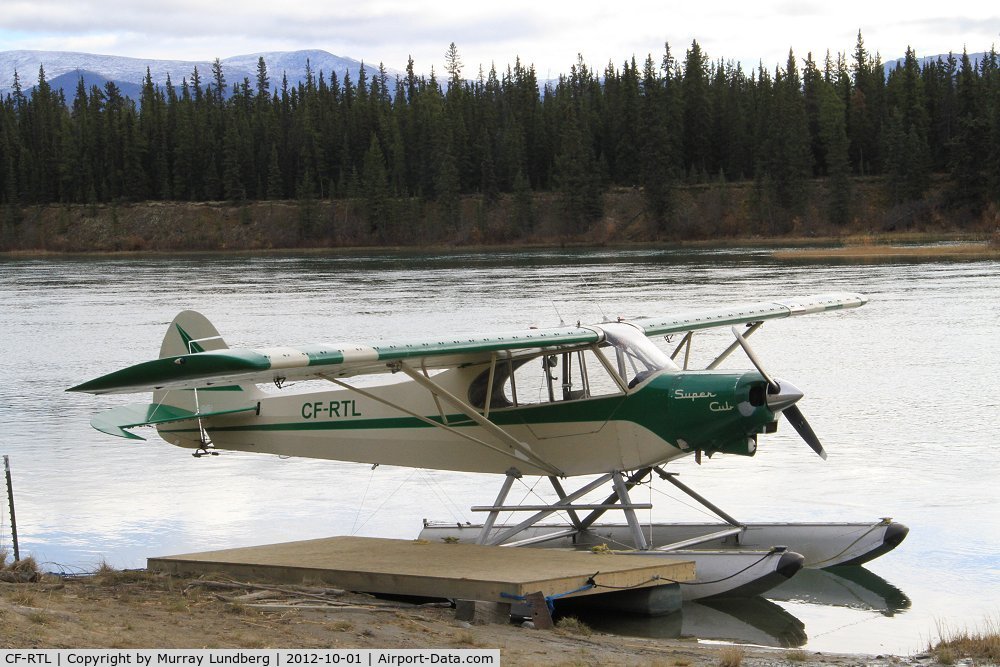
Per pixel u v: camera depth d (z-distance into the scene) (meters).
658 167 198.12
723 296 71.44
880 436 29.59
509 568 16.14
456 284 94.19
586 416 18.44
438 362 18.17
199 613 13.22
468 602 14.91
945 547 19.95
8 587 13.88
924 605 16.94
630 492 24.78
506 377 18.92
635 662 12.64
